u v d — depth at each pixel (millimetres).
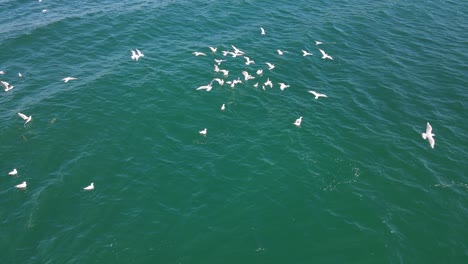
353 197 33094
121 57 52875
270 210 31594
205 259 27625
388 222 30922
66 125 40344
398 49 57469
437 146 39344
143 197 32469
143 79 48062
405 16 67938
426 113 44281
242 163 36250
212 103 44344
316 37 59469
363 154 37938
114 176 34469
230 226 30141
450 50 57719
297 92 47000
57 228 29750
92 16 63281
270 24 62875
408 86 48969
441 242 29594
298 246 28750
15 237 29016
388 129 41531
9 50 53562
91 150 37312
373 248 28750
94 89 46000
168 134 39594
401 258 28188
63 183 33594
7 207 31297
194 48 55312
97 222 30234
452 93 47844
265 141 39094
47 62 51531
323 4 70938
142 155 36875
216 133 40000
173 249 28297
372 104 45438
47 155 36594
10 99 44312
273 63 52562
